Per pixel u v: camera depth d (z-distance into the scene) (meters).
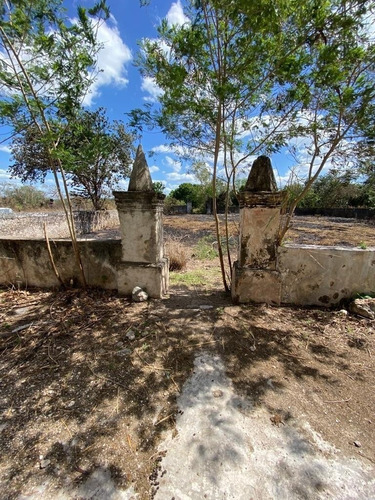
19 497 1.16
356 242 7.66
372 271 2.93
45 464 1.30
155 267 3.19
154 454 1.35
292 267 3.05
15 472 1.26
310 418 1.58
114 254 3.40
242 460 1.32
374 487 1.21
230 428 1.50
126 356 2.14
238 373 1.96
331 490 1.19
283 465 1.30
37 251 3.54
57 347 2.27
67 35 2.41
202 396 1.74
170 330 2.54
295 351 2.24
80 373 1.95
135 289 3.22
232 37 2.12
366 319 2.73
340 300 3.04
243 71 2.27
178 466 1.29
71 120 2.84
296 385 1.85
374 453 1.37
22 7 2.23
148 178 3.02
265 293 3.07
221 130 2.89
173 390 1.79
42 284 3.66
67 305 3.09
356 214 16.30
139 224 3.12
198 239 8.57
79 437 1.44
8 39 2.33
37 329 2.55
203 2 2.01
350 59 2.15
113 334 2.47
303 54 2.22
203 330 2.54
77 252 3.33
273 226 2.88
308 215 19.11
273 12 1.78
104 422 1.54
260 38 2.08
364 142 2.58
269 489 1.19
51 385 1.83
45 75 2.58
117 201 3.04
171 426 1.51
